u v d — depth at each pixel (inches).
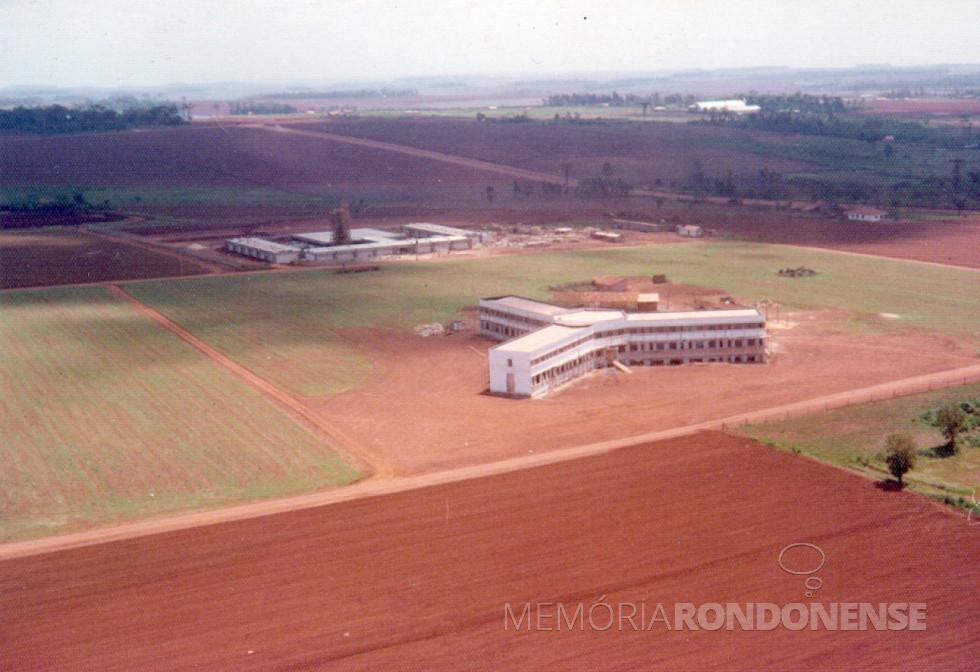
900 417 3223.4
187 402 3602.4
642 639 1811.0
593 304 5275.6
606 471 2746.1
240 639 1850.4
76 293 6008.9
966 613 1870.1
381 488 2677.2
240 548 2272.4
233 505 2578.7
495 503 2519.7
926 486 2541.8
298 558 2208.4
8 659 1800.0
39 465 2915.8
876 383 3767.2
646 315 4320.9
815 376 3912.4
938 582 1995.6
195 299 5787.4
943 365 4057.6
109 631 1892.2
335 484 2736.2
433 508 2500.0
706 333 4220.0
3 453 3024.1
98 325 5029.5
